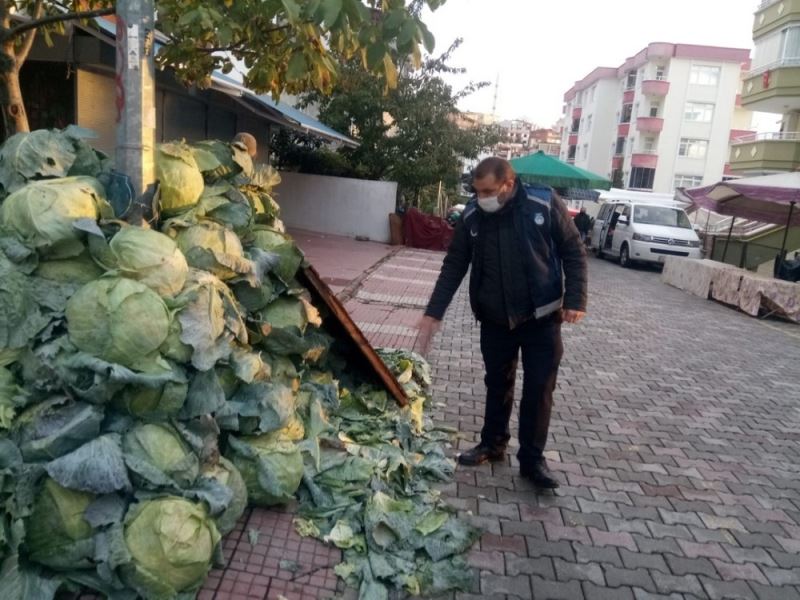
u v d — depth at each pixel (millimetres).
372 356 4707
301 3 3498
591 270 19703
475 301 4223
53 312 2762
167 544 2533
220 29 3547
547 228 3959
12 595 2373
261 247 4051
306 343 3928
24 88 8516
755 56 29062
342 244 17531
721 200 17016
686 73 49594
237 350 3361
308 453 3678
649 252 20906
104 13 4109
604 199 27266
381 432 4434
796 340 10703
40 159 3109
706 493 4465
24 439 2551
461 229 4277
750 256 19078
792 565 3660
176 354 2875
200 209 3611
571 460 4820
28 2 5094
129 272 2838
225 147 4105
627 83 55469
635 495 4344
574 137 68750
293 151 20641
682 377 7504
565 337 9164
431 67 20484
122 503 2596
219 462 3037
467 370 6891
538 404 4148
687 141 50719
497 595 3189
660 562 3584
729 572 3545
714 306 14047
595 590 3293
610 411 6023
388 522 3367
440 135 20719
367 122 20516
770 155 26641
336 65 4539
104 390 2639
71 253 2834
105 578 2494
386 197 19500
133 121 3215
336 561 3203
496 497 4133
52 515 2479
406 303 10180
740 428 5852
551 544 3664
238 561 3070
